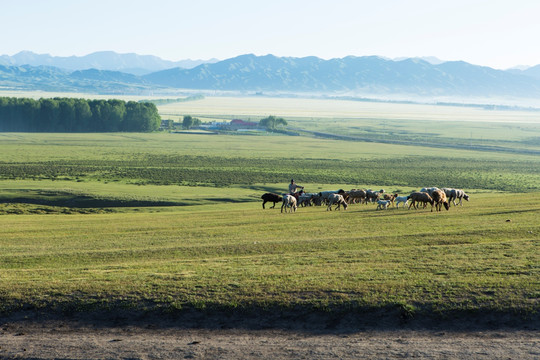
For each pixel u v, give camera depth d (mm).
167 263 25781
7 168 143250
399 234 32656
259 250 29297
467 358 14242
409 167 180125
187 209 71812
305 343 15656
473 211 43906
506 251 25312
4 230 41656
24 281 21266
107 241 34656
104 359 14680
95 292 19703
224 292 19484
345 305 18156
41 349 15484
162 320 17828
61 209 73438
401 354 14602
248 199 87562
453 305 17828
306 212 51031
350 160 198750
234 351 15078
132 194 87438
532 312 17078
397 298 18438
